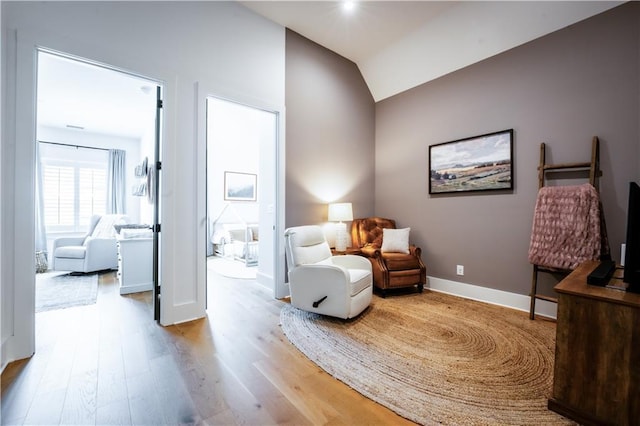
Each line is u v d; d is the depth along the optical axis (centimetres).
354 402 156
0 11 179
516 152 306
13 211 188
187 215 266
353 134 426
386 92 438
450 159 363
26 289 194
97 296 341
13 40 187
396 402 154
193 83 270
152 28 246
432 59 369
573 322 146
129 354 202
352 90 425
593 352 140
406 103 416
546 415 146
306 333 240
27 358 194
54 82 378
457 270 356
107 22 225
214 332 241
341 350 211
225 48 291
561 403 147
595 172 254
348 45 383
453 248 361
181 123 262
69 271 462
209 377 176
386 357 201
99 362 191
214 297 339
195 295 271
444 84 372
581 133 265
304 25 341
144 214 586
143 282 364
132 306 305
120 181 637
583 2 256
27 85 192
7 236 187
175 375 178
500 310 299
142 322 261
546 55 285
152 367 186
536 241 275
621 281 163
